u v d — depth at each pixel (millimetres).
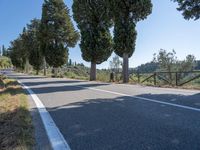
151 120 6750
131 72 26625
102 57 30078
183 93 12469
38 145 5074
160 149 4598
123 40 24438
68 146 4965
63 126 6492
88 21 30078
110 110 8297
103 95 12242
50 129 6242
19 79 31344
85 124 6594
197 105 8742
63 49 48281
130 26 24375
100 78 30312
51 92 14477
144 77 23734
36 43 65125
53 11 47156
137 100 10312
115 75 27984
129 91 13805
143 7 24016
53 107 9359
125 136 5438
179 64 28125
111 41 30375
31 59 66750
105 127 6227
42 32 47812
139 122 6582
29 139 5297
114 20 25281
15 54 103750
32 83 22859
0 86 18172
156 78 20922
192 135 5332
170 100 10078
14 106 9133
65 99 11312
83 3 29953
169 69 28078
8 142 5062
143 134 5531
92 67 30406
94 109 8586
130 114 7578
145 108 8469
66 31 47719
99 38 29828
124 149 4668
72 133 5840
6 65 155875
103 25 30062
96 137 5453
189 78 19172
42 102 10711
